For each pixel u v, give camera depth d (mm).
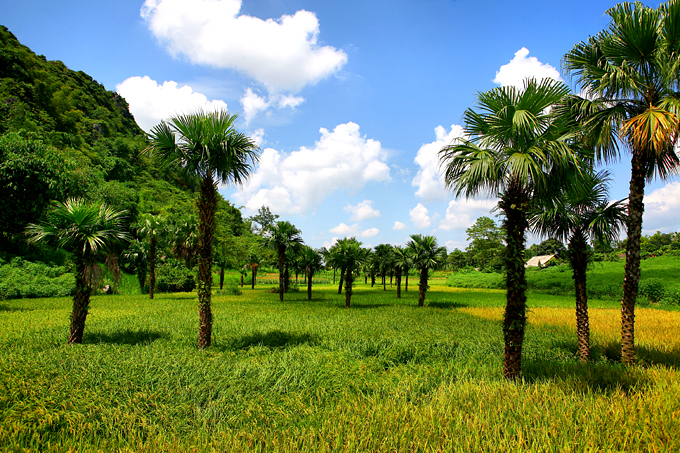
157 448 4418
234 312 21922
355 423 5152
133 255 42844
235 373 7652
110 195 48062
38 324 15477
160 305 26547
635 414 5355
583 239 10297
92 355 8859
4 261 36656
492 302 32094
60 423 5129
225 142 10641
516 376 7484
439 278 108812
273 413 5793
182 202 89938
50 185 38188
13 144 37969
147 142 11039
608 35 8656
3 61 90688
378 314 21328
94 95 134625
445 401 6078
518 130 7574
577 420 5188
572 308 26594
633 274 8711
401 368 8820
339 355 9625
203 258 10906
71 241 11195
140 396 6008
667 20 7633
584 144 9000
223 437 4734
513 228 7602
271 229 33094
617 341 12164
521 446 4430
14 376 6656
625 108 8812
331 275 115125
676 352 10125
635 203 8688
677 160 8602
